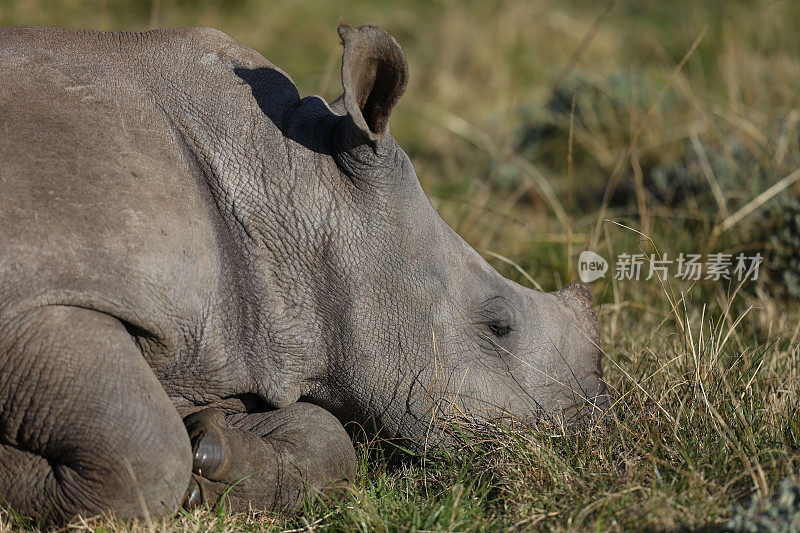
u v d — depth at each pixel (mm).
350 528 6938
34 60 7336
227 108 7605
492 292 8203
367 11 24500
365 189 7574
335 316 7621
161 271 6918
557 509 7051
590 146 18188
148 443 6480
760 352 9844
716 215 13969
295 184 7535
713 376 8773
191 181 7367
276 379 7586
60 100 7152
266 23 22188
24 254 6512
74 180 6816
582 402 8438
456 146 19172
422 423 7965
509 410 8164
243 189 7457
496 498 7426
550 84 20734
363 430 8055
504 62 22953
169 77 7621
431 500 7422
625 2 27375
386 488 7805
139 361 6719
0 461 6715
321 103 7906
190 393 7492
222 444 7012
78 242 6656
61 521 6633
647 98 18453
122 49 7695
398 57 7062
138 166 7090
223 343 7383
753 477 6926
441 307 7875
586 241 13617
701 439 7941
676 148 17172
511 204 15109
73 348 6457
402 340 7758
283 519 7297
